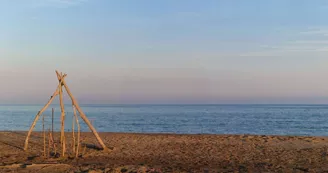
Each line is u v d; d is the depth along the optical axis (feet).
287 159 53.57
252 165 48.93
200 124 162.61
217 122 176.45
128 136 80.79
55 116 231.09
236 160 52.80
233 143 70.23
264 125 157.58
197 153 58.80
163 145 67.21
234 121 184.55
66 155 54.75
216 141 73.05
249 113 291.17
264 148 63.98
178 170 44.50
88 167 45.06
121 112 325.01
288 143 70.44
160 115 253.85
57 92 56.85
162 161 51.88
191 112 320.50
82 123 160.25
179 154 57.82
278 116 238.07
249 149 62.85
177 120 191.83
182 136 81.76
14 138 73.92
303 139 76.18
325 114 267.80
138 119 201.05
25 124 156.25
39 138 74.64
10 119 198.29
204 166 48.16
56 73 55.93
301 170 45.62
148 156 55.88
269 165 48.75
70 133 86.99
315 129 139.54
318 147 65.67
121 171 43.37
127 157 54.80
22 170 43.24
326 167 47.85
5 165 45.65
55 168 44.32
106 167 45.09
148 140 73.87
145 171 43.19
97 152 58.54
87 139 74.02
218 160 52.85
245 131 129.39
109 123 165.89
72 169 43.91
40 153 57.11
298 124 164.35
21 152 57.82
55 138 74.95
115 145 66.13
